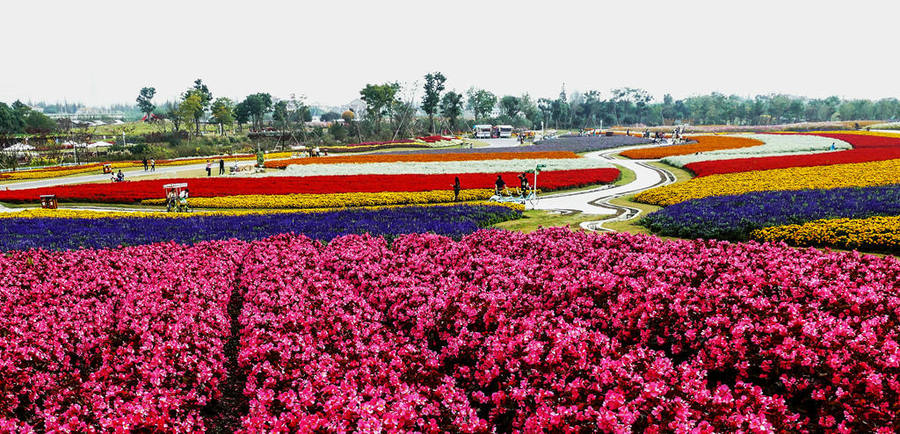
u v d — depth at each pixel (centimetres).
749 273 1194
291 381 896
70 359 1073
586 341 916
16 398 894
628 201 3234
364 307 1209
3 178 5325
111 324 1174
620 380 779
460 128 16712
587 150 7650
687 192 3116
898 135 7925
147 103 17325
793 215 2056
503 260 1516
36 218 2739
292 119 16250
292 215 2677
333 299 1238
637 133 12719
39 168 6531
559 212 2891
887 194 2377
